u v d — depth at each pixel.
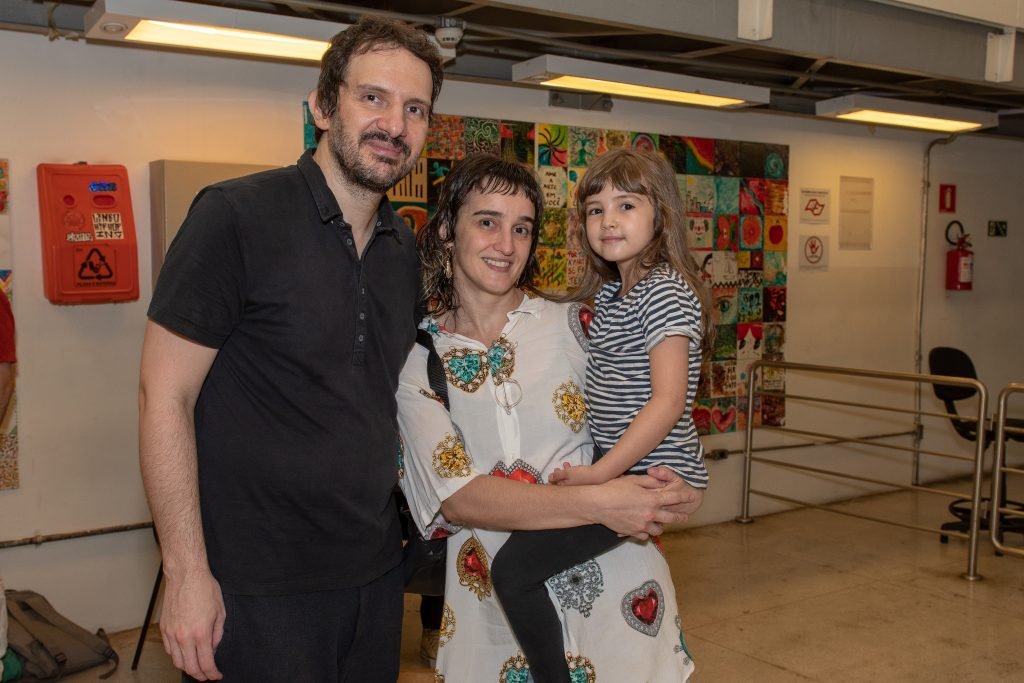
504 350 1.91
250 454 1.63
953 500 6.25
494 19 3.84
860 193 6.17
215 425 1.64
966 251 6.56
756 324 5.70
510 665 1.91
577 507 1.73
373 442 1.74
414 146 1.67
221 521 1.65
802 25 3.58
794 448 5.98
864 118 5.31
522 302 1.96
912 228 6.49
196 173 3.57
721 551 5.09
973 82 4.23
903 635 3.89
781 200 5.75
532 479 1.88
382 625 1.87
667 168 2.01
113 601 3.75
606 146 4.99
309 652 1.71
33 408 3.53
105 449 3.68
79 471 3.63
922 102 5.77
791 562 4.90
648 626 1.86
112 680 3.34
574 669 1.86
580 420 1.93
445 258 1.93
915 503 6.19
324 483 1.67
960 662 3.62
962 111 5.41
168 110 3.73
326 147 1.70
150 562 3.82
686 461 1.93
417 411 1.86
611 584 1.85
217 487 1.65
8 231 3.43
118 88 3.62
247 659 1.66
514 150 4.65
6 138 3.42
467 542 1.96
